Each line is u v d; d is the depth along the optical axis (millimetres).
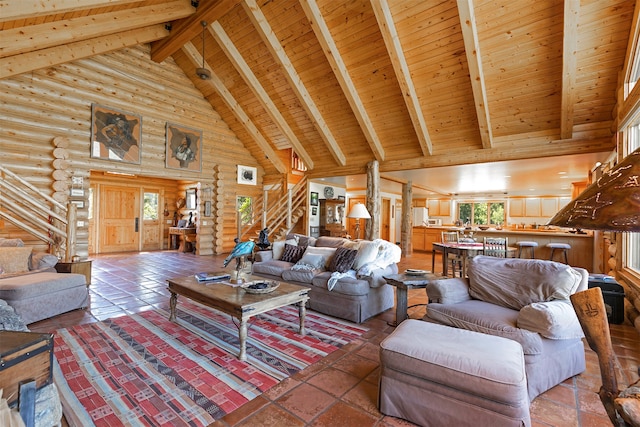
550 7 3576
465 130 5332
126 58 6371
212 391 2006
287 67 5570
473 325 2213
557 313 1980
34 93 5277
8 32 3742
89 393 1963
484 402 1529
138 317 3324
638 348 2775
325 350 2613
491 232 6906
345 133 6629
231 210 8453
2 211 4684
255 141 8242
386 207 11312
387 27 4230
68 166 5598
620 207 640
